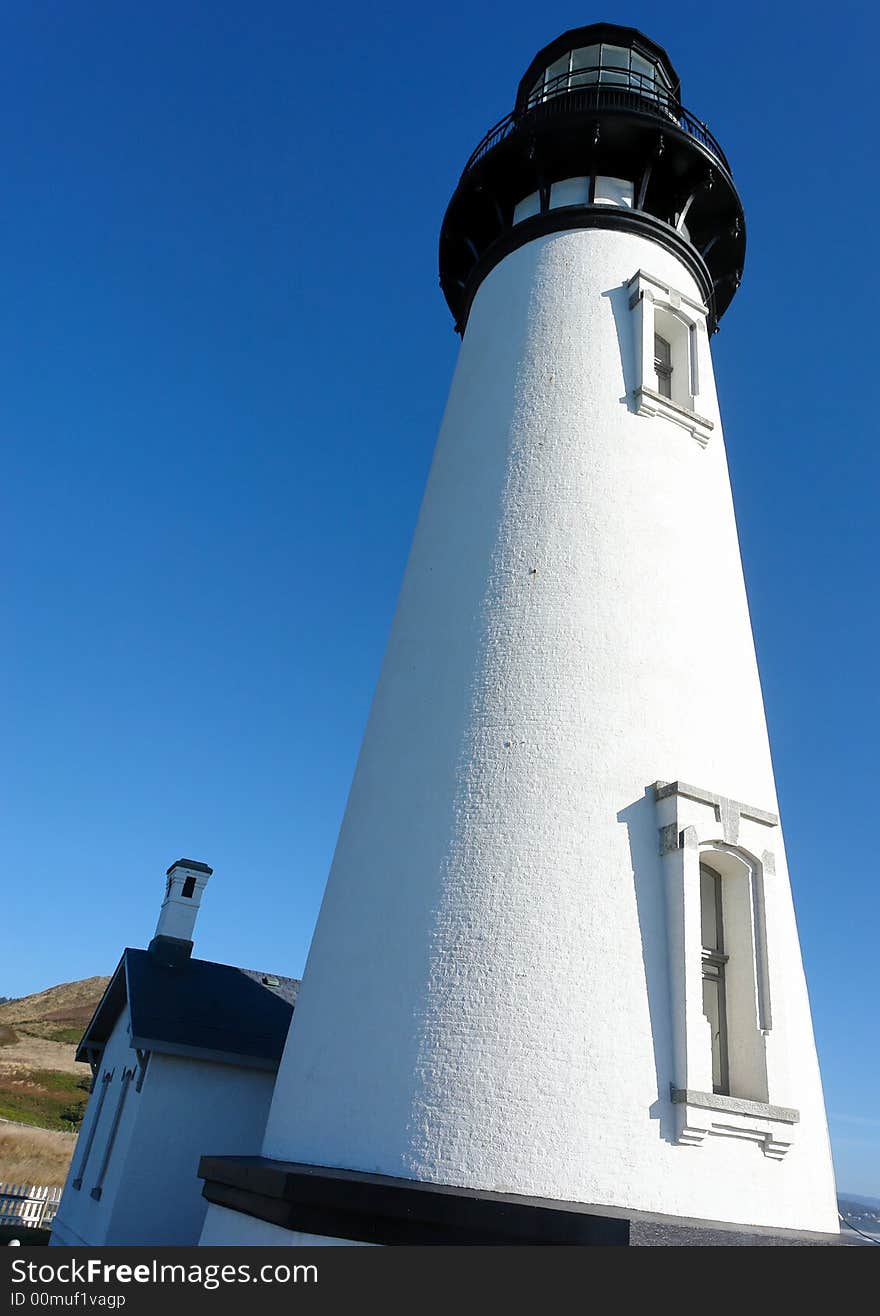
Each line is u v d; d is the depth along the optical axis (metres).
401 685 12.59
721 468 14.52
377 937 10.48
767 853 10.59
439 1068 9.12
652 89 18.17
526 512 12.71
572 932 9.56
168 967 23.05
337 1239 8.17
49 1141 44.28
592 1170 8.35
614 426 13.37
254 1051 19.86
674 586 12.30
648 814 10.39
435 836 10.66
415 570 13.79
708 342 15.88
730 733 11.65
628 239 15.43
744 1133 9.03
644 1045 9.05
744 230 17.39
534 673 11.31
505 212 17.19
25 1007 98.50
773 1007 9.77
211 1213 10.65
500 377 14.50
